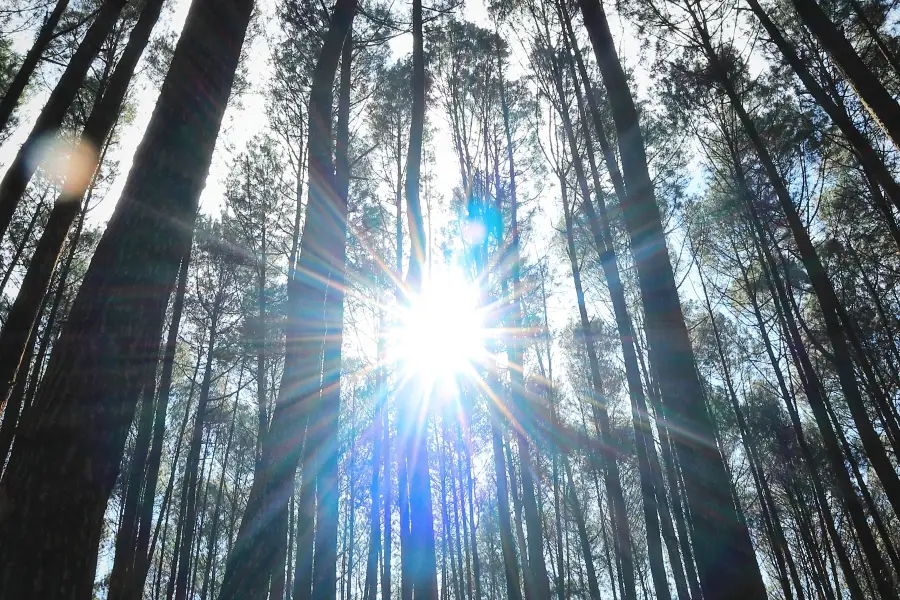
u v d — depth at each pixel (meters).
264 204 14.09
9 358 5.42
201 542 21.64
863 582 19.64
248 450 21.12
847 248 13.36
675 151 12.20
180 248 3.02
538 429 12.70
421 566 5.75
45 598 2.07
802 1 5.09
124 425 2.56
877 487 17.61
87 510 2.32
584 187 10.38
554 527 23.89
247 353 14.43
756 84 10.32
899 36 10.01
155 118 3.19
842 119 6.94
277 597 4.51
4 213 5.78
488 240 12.80
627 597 9.30
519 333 11.80
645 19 10.47
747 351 16.73
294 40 12.34
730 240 14.35
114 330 2.62
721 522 3.43
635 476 19.69
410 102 14.09
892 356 14.03
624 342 9.12
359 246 15.12
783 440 16.61
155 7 6.15
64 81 6.23
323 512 5.25
